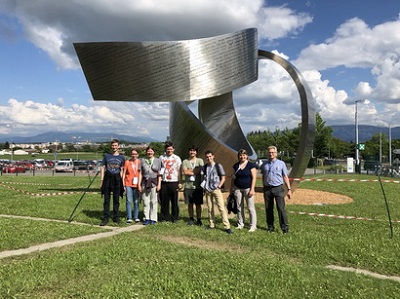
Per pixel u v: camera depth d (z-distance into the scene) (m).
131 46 12.41
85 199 13.52
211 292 4.60
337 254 6.42
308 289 4.75
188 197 9.00
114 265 5.70
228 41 12.99
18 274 5.19
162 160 9.31
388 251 6.60
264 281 5.00
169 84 12.47
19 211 10.80
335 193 16.81
